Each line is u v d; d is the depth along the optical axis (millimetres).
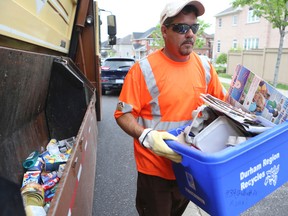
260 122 1521
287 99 1457
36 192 1771
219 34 34188
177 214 2129
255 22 27141
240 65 1676
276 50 14695
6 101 1890
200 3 1615
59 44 3543
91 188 2215
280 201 3090
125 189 3447
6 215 820
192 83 1775
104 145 5133
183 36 1650
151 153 1794
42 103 3010
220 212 1253
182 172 1479
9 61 1733
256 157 1293
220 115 1568
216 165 1174
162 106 1742
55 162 2303
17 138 2289
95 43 4746
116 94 12195
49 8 2725
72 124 3199
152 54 1789
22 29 1990
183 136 1491
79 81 3102
